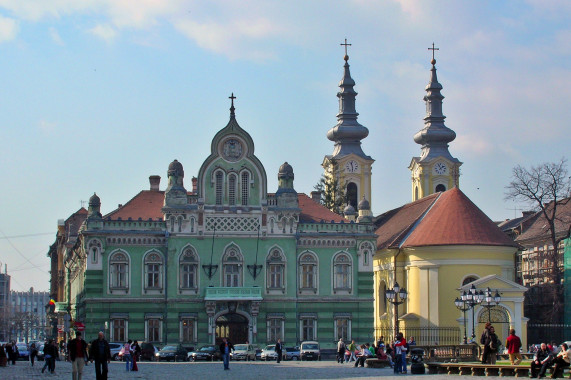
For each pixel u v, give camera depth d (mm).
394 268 126062
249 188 117938
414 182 181750
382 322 131625
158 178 128000
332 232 119062
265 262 117375
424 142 181875
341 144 178000
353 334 118062
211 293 115062
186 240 116188
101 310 113875
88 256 114125
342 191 172875
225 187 117500
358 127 177500
